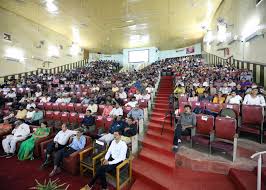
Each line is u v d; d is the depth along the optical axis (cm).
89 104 780
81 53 2356
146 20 1328
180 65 1789
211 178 374
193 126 471
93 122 625
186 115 499
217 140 432
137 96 861
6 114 804
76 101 921
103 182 376
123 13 1192
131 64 2455
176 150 443
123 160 397
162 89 1091
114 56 2898
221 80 879
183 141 506
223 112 511
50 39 1631
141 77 1424
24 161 520
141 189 372
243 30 848
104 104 785
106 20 1327
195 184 357
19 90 1080
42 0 1027
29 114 768
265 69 667
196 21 1392
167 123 611
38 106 890
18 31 1283
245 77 752
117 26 1475
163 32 1659
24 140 569
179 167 427
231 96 613
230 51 1084
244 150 412
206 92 746
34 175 441
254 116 466
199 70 1303
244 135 484
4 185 400
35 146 540
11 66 1243
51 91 1112
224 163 382
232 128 409
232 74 880
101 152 450
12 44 1240
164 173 402
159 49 2556
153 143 504
